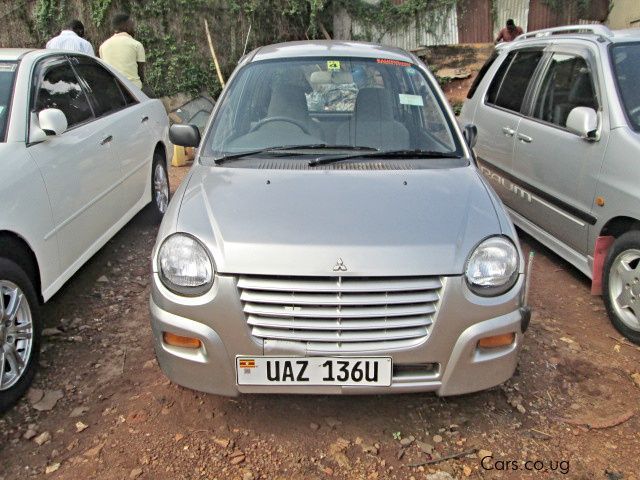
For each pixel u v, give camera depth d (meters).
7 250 3.04
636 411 3.01
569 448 2.74
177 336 2.59
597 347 3.61
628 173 3.66
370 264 2.45
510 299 2.59
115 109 4.85
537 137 4.70
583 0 14.02
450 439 2.79
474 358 2.57
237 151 3.38
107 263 4.73
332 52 3.90
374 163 3.24
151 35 11.99
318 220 2.63
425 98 3.70
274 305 2.48
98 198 4.14
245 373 2.53
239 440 2.76
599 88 4.05
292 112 3.59
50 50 4.22
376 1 13.97
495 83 5.75
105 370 3.29
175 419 2.89
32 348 3.11
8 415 2.91
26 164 3.29
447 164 3.28
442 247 2.52
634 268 3.66
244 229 2.59
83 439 2.76
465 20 14.08
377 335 2.49
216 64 11.69
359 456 2.67
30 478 2.53
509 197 5.24
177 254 2.58
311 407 2.99
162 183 5.73
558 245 4.52
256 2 12.62
